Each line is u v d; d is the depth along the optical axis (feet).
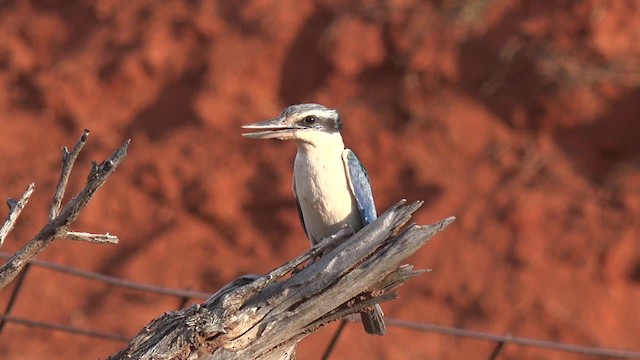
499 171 80.02
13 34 93.91
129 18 92.68
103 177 19.33
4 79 92.17
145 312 75.46
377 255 22.13
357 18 87.45
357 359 70.13
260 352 22.44
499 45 84.17
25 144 88.22
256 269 78.48
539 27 83.97
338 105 84.89
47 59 92.84
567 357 70.28
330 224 28.58
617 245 75.10
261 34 88.69
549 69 81.92
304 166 28.27
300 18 89.10
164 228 81.30
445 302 73.97
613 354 38.45
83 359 71.77
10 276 20.01
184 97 88.53
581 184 78.79
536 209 76.95
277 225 80.74
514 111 82.23
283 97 87.40
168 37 90.79
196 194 82.38
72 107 89.45
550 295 73.26
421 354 70.64
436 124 82.23
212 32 90.07
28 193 19.90
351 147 81.92
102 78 90.22
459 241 76.38
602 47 82.48
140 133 87.35
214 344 22.20
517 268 74.69
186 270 78.84
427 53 84.84
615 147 80.53
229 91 86.84
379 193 80.07
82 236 20.08
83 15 94.79
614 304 73.31
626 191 77.71
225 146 84.69
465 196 78.59
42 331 73.92
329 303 22.24
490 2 86.48
